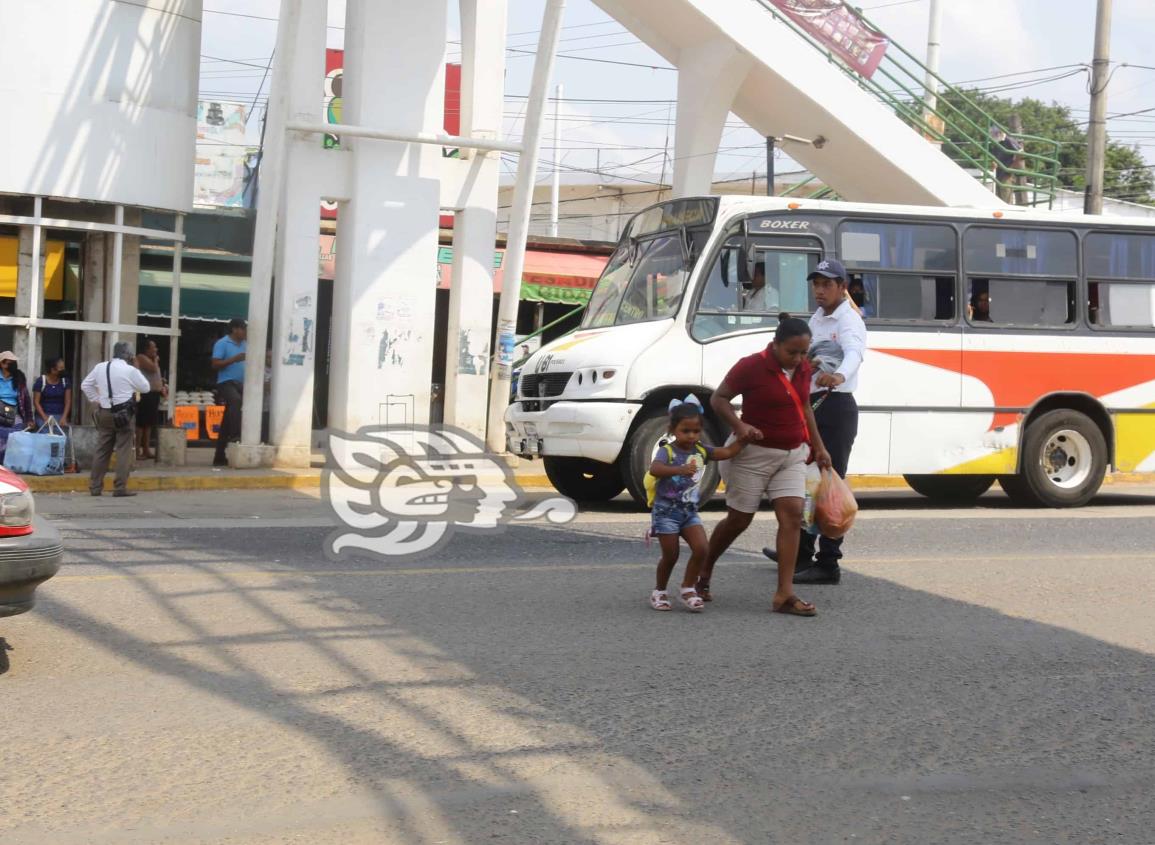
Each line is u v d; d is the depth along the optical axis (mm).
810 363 9133
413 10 19078
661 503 8648
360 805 4953
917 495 18531
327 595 9031
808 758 5652
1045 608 9102
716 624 8336
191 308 24859
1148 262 16391
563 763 5500
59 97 17641
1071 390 15914
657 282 15062
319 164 19016
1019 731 6137
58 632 7777
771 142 23312
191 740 5730
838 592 9555
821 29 21625
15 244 19297
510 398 20219
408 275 19203
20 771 5285
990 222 15758
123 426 16125
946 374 15406
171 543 11484
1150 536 13016
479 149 19672
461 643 7656
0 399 17234
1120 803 5188
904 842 4715
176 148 18750
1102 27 24703
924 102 22812
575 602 8984
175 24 18594
